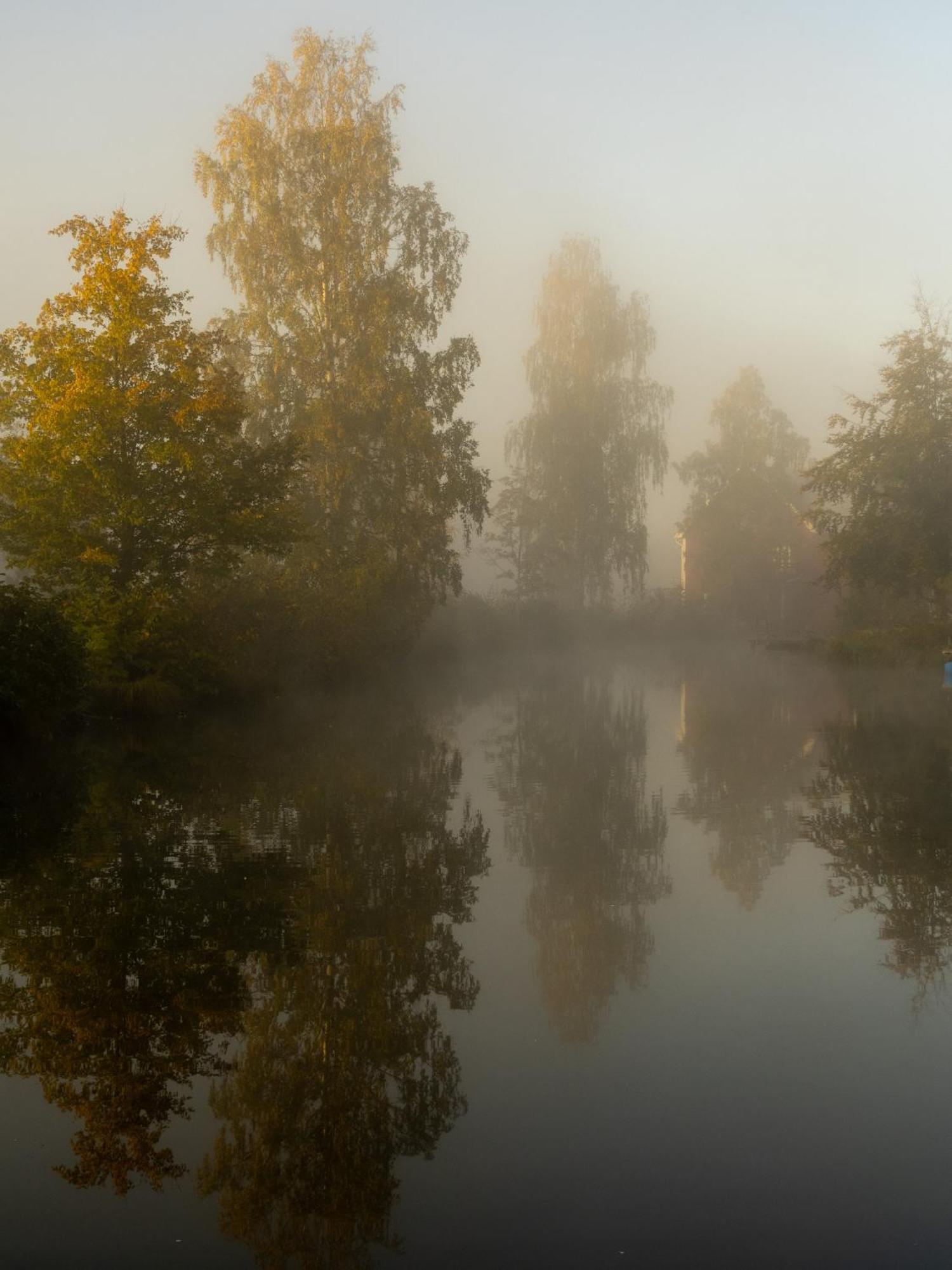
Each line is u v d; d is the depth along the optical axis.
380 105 37.28
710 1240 3.13
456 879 7.76
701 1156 3.62
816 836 9.06
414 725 20.11
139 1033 4.88
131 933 6.45
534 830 9.61
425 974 5.63
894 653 38.47
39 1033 4.91
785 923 6.47
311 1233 3.22
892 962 5.68
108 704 21.75
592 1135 3.79
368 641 33.31
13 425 24.25
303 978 5.61
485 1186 3.46
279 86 37.03
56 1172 3.68
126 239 23.84
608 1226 3.21
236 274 36.38
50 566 23.61
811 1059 4.41
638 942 6.12
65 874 8.03
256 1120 4.02
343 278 35.94
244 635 26.36
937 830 9.26
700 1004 5.08
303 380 35.78
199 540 25.55
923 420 40.78
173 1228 3.30
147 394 23.44
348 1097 4.15
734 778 12.52
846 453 42.97
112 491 23.05
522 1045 4.62
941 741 15.69
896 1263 3.00
